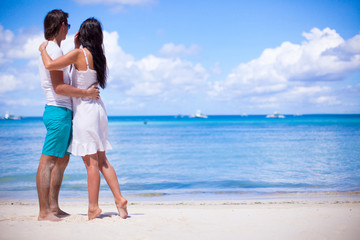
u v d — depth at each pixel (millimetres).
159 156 19359
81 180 10797
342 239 2654
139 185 10297
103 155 3484
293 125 79938
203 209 5762
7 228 2789
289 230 3000
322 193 8586
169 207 6430
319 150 21922
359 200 7359
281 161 16562
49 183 3270
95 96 3291
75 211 5277
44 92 3246
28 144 25578
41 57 3170
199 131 54031
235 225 3273
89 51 3258
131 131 54562
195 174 12680
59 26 3287
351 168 13750
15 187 9633
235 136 40000
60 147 3211
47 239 2475
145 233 2793
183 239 2650
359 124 81625
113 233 2734
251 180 11109
